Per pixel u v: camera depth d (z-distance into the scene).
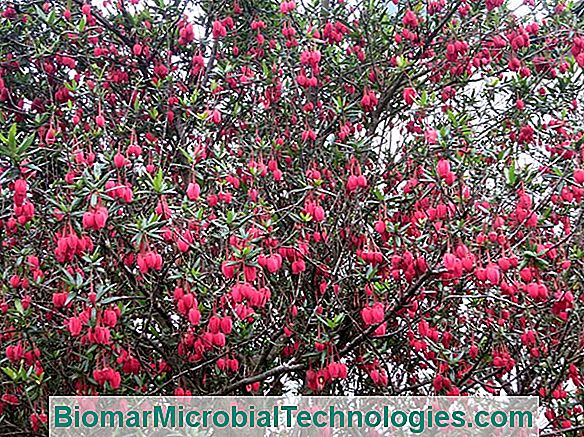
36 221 1.08
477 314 1.23
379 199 1.06
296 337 1.15
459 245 0.95
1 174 0.93
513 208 1.14
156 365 1.16
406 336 1.25
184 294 1.02
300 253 1.07
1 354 1.07
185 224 1.03
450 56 1.27
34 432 1.03
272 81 1.30
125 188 0.96
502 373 1.19
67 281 0.91
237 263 0.94
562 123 1.22
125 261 1.08
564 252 1.15
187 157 1.06
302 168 1.27
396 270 1.03
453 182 0.97
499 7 1.34
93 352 1.04
